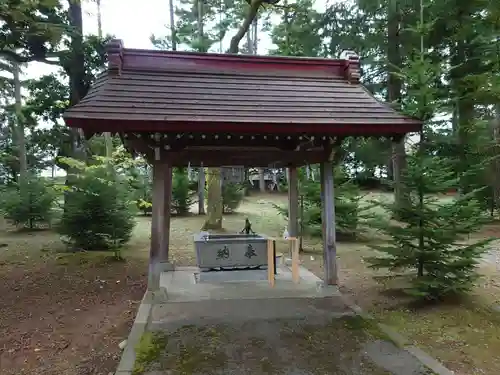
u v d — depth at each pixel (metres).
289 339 4.55
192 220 17.20
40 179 14.94
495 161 13.23
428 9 11.84
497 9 9.61
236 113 5.30
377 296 6.45
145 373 3.76
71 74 10.13
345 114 5.59
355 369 3.86
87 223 9.77
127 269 8.24
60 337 4.76
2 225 15.35
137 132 5.23
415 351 4.27
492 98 10.41
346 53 6.65
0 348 4.43
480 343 4.60
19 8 7.28
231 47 13.14
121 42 5.94
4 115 19.92
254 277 7.12
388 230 6.04
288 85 6.19
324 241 6.31
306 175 10.95
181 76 5.99
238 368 3.87
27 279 7.38
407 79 10.20
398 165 13.05
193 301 5.86
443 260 5.79
